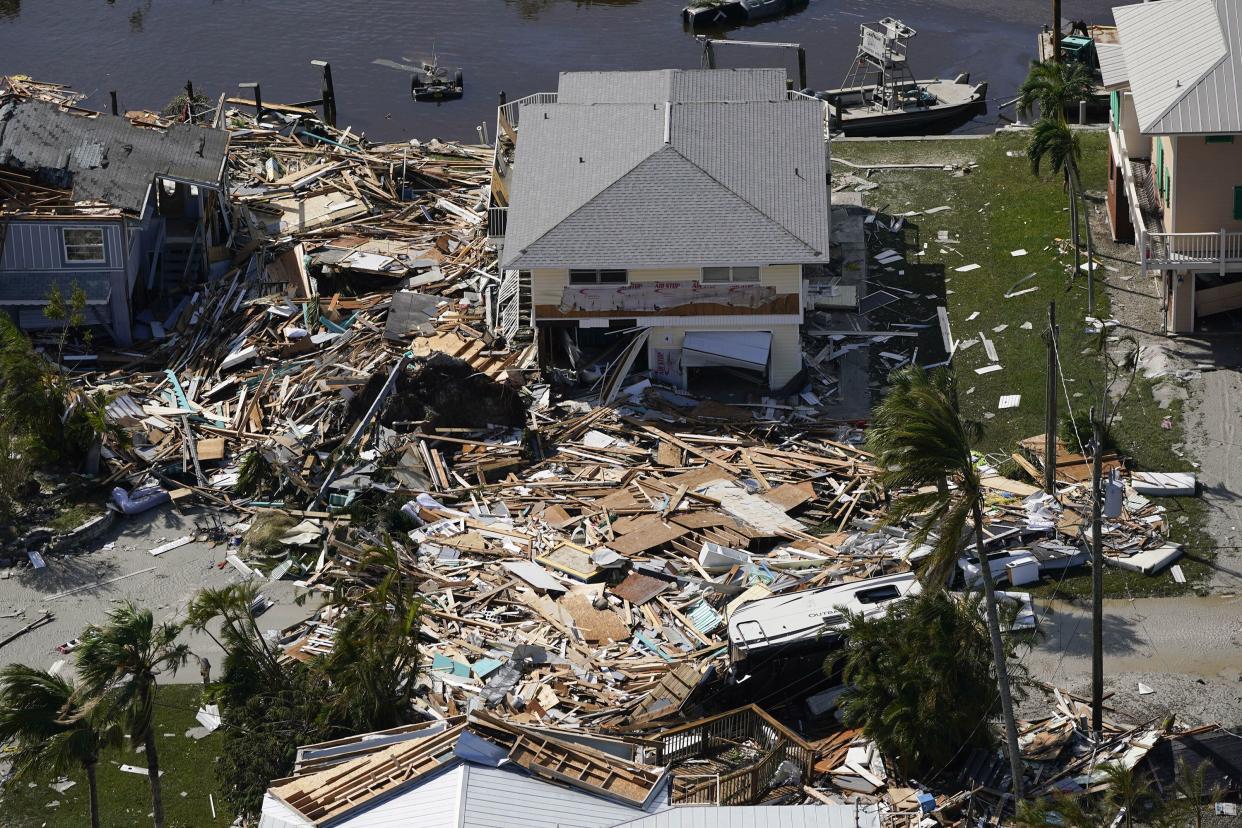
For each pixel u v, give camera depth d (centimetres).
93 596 5316
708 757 4303
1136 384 6034
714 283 6244
